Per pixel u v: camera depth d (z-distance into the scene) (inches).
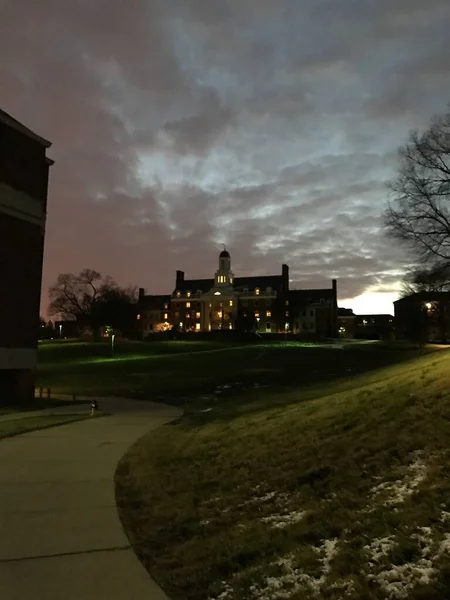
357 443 361.1
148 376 1828.2
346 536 227.3
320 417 485.7
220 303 4955.7
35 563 232.8
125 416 878.4
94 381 1724.9
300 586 193.6
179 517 298.7
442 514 222.8
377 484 280.7
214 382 1568.7
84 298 4133.9
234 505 307.7
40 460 481.7
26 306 1138.7
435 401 402.9
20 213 1125.1
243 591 197.6
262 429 517.0
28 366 1139.9
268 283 5113.2
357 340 3858.3
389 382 579.8
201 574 217.6
